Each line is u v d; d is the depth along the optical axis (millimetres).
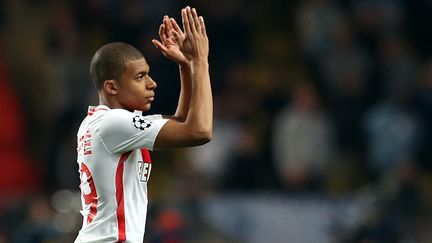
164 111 48344
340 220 42000
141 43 49875
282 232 42188
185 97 20484
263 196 42469
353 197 42344
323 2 54938
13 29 54344
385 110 49562
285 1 59844
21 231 39344
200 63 19516
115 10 51125
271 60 56500
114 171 19469
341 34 53875
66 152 45781
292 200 42438
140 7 50938
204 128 19062
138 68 19734
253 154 46594
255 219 42062
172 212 39781
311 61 54094
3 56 53594
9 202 40406
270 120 50312
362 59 53156
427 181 48344
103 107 19828
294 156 46594
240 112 49375
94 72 19891
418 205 41750
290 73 55812
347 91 51688
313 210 42375
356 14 55219
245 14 55281
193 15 19703
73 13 52312
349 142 50531
